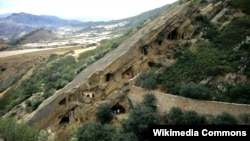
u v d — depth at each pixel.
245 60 58.84
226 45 65.75
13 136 62.56
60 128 66.62
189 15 74.12
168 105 55.31
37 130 64.31
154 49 68.88
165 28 70.19
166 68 65.12
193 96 53.12
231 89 54.03
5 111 107.62
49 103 69.50
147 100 56.75
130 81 63.91
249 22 69.56
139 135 51.41
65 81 98.44
